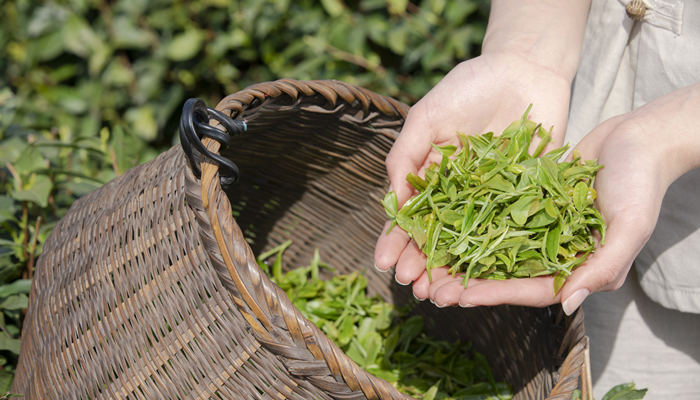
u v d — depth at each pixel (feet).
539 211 2.33
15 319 2.87
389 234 2.40
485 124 2.56
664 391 2.86
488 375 2.77
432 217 2.37
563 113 2.54
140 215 2.30
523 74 2.53
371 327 2.97
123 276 2.26
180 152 2.33
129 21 4.20
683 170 2.30
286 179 3.01
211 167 2.13
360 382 2.04
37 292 2.50
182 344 2.15
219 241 2.06
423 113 2.49
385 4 4.07
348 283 3.05
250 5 4.15
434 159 2.55
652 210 2.21
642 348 2.83
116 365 2.24
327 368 2.04
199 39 4.25
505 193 2.36
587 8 2.62
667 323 2.78
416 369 2.90
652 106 2.34
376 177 2.90
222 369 2.12
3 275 2.81
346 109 2.60
